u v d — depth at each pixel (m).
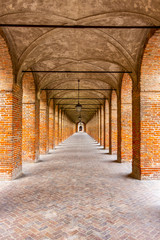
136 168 6.57
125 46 6.23
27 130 9.24
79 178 6.38
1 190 5.17
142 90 6.34
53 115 15.34
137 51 6.32
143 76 6.32
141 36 5.88
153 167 6.24
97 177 6.52
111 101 11.93
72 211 3.87
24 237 2.96
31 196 4.71
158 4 4.14
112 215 3.70
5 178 6.14
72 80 11.46
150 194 4.86
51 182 5.92
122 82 8.92
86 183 5.82
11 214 3.74
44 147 12.00
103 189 5.25
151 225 3.33
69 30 5.70
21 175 6.81
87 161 9.57
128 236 2.99
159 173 6.25
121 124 9.08
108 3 4.48
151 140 6.31
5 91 6.26
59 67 8.92
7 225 3.33
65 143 20.58
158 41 5.75
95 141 23.69
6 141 6.21
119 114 9.32
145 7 4.36
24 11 4.63
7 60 6.14
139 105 6.40
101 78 10.19
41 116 12.12
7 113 6.25
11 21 5.03
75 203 4.28
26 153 9.24
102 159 10.17
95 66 8.78
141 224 3.36
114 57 7.07
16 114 6.64
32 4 4.46
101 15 4.82
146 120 6.36
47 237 2.95
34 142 9.22
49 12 4.71
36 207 4.06
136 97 6.68
